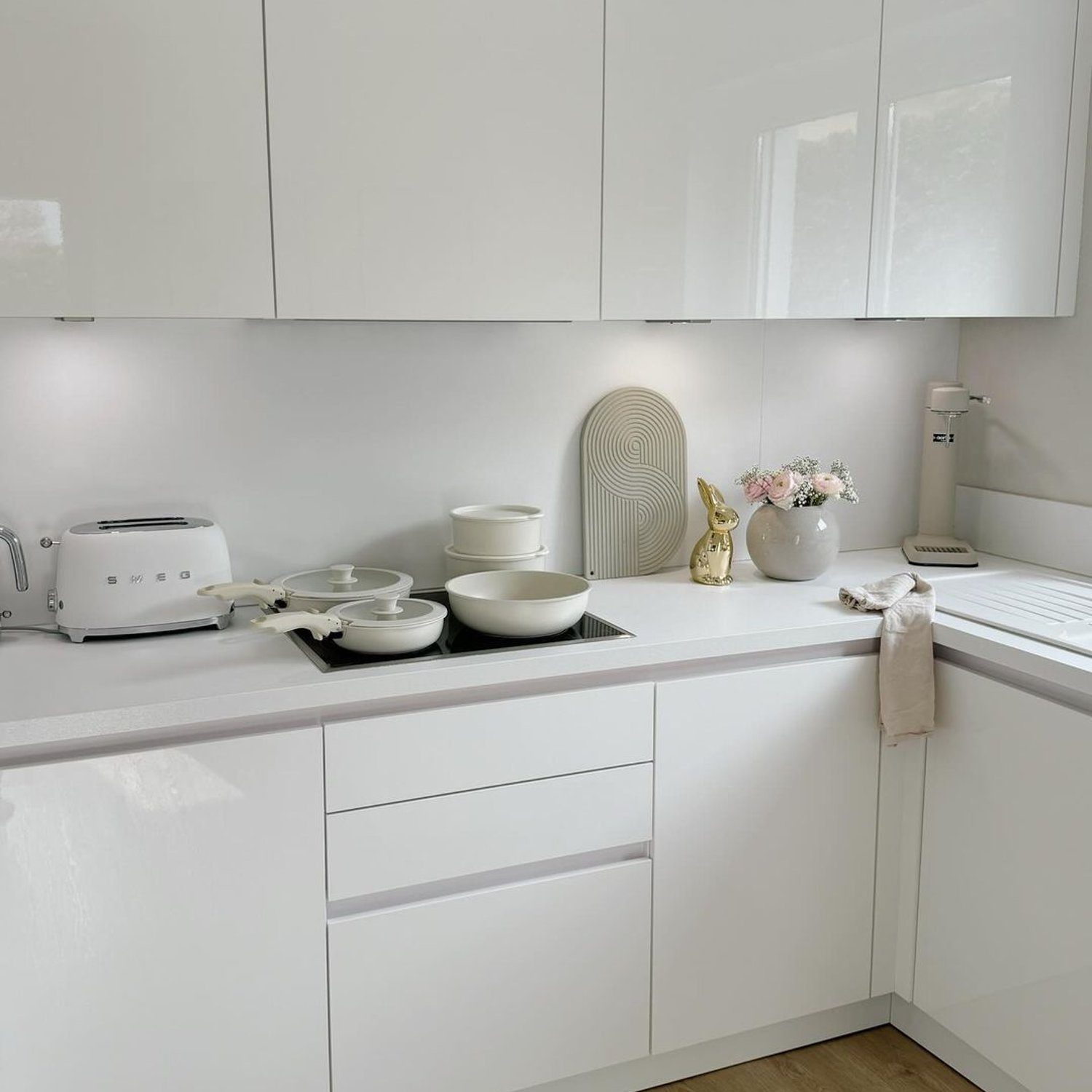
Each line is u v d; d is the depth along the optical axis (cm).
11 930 163
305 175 183
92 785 163
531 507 234
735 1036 226
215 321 212
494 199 196
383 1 184
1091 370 252
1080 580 250
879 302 232
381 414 228
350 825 180
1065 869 192
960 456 291
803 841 219
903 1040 236
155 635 201
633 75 203
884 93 224
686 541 262
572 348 243
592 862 203
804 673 212
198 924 173
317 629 185
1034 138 241
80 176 171
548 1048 202
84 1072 170
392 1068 190
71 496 206
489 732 187
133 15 170
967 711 211
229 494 218
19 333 198
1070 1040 194
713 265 215
